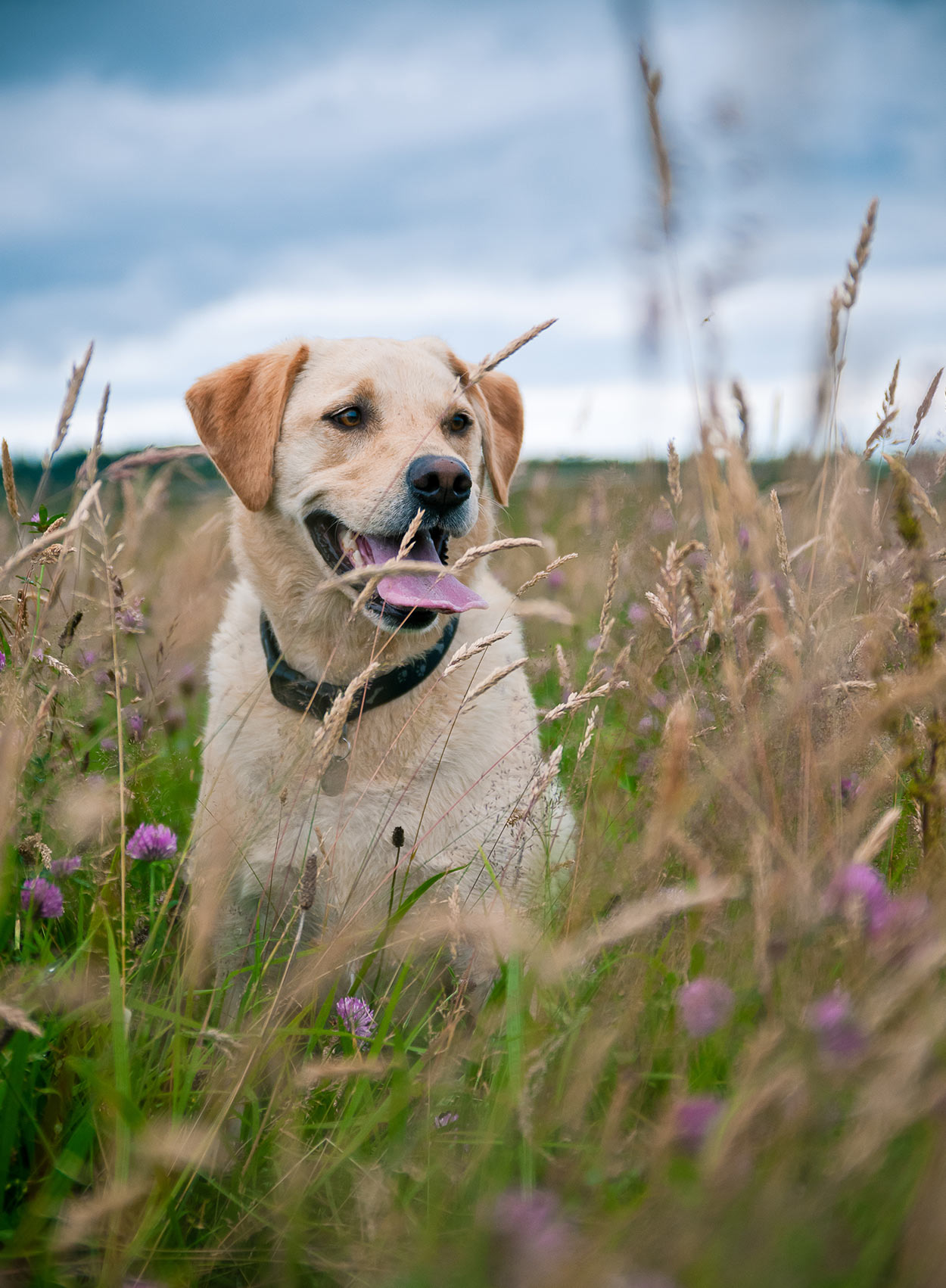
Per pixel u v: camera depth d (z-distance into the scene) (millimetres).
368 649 3004
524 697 3035
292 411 3332
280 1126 1608
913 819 1934
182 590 3838
